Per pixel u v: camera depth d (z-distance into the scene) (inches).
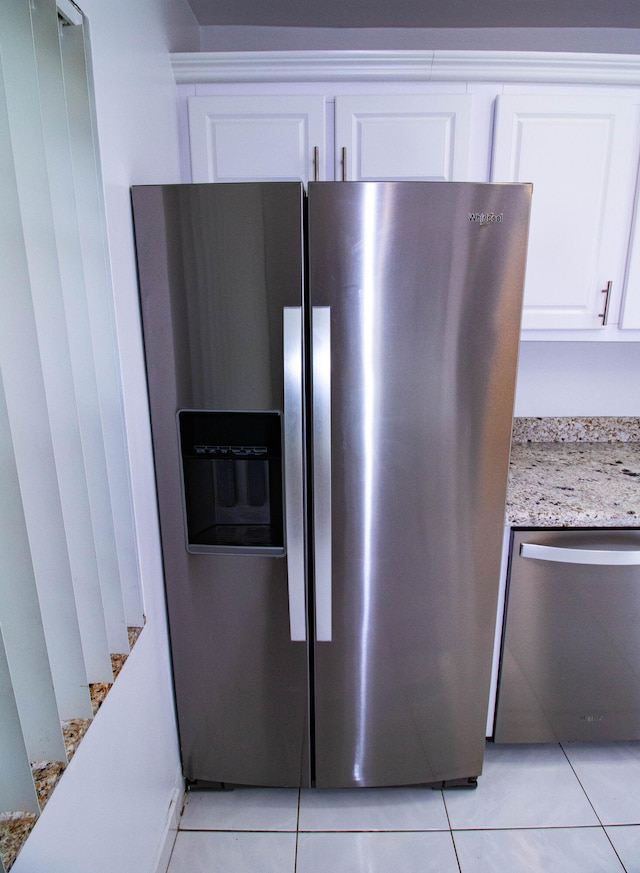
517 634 59.0
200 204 43.9
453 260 45.1
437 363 47.2
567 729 63.2
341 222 43.9
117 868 40.4
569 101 56.2
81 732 32.5
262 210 43.8
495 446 49.7
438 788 60.9
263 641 53.9
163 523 51.3
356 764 58.5
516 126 56.8
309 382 47.8
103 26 38.3
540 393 79.0
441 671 55.7
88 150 35.8
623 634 59.1
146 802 47.5
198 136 57.7
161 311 46.3
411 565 52.1
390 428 48.4
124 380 42.8
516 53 54.2
